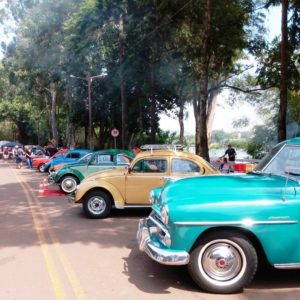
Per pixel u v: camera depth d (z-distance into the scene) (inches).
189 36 991.0
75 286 227.1
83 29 1243.8
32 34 1605.6
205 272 214.4
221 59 1010.1
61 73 1643.7
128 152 640.4
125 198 425.7
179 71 1134.4
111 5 1111.0
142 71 1165.7
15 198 592.7
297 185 219.3
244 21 936.3
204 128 761.6
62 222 412.2
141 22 1055.0
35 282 233.9
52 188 704.4
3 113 2920.8
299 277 241.1
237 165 647.1
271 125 1455.5
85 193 430.9
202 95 764.0
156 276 243.4
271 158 253.1
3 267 261.7
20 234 355.9
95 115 1722.4
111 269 257.1
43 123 2923.2
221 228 212.8
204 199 213.3
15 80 2085.4
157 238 228.4
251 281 222.4
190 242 209.5
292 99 1127.0
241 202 210.8
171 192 226.8
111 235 353.4
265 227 210.1
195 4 876.6
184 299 207.9
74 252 297.3
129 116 1594.5
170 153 424.2
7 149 2059.5
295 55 800.3
